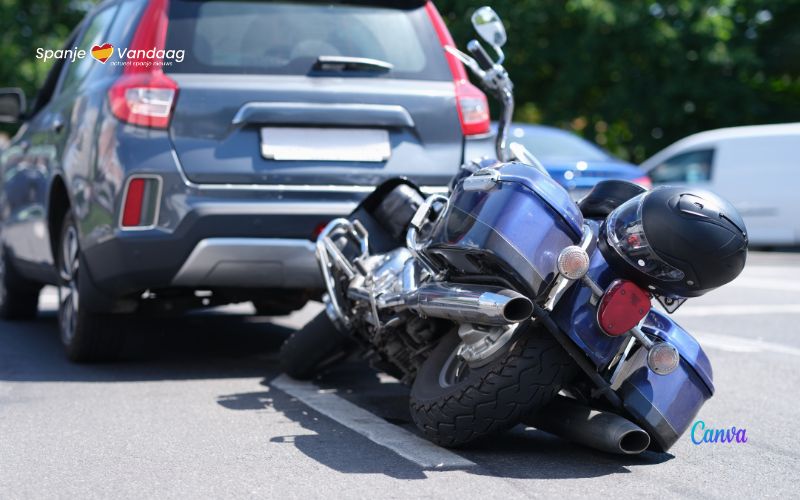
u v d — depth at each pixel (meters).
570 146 19.23
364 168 9.27
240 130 9.05
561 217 6.15
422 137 9.48
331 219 9.10
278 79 9.25
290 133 9.15
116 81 9.25
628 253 5.96
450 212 6.49
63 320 10.32
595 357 6.09
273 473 6.15
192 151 8.95
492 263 6.16
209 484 5.93
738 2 40.53
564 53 39.91
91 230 9.25
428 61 9.78
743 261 5.94
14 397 8.38
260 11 9.52
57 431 7.22
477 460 6.47
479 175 6.40
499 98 7.99
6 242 13.13
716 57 38.91
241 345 11.33
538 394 6.27
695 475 6.23
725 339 11.79
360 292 7.75
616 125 42.62
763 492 5.90
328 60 9.34
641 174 18.42
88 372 9.56
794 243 28.89
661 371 6.11
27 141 12.16
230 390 8.74
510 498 5.66
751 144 29.36
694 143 30.28
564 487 5.90
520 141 19.12
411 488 5.85
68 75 11.52
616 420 6.29
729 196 29.59
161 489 5.83
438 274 6.83
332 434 7.17
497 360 6.27
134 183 8.91
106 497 5.68
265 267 9.02
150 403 8.17
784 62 41.75
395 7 9.93
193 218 8.86
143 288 9.12
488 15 7.89
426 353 7.40
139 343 11.40
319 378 9.36
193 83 9.07
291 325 13.05
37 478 6.05
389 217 8.25
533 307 6.00
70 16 46.94
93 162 9.29
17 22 45.75
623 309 5.95
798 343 11.53
